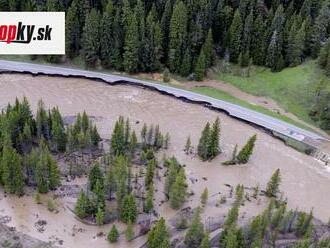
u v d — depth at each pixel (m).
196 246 94.62
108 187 103.69
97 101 141.25
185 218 102.56
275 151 128.62
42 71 150.88
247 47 155.00
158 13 159.12
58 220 101.31
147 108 140.62
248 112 141.25
